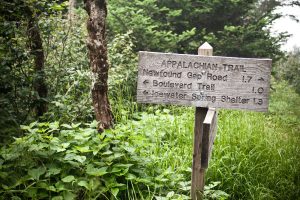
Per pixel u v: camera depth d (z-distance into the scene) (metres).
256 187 3.74
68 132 3.30
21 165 2.97
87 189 3.00
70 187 2.96
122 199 3.21
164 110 5.23
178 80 3.13
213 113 2.99
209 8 8.05
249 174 3.84
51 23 4.59
